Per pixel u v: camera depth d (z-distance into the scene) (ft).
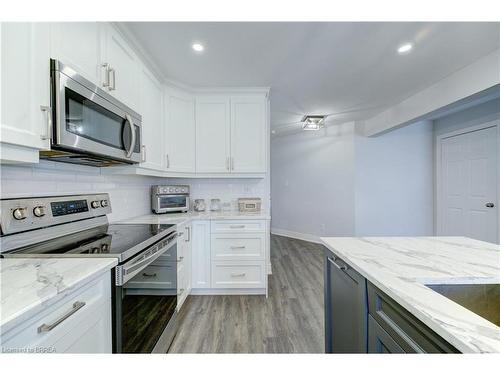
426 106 9.61
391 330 2.63
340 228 15.31
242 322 6.76
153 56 7.02
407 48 6.77
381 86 9.39
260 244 8.40
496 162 10.70
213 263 8.39
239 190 10.39
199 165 9.33
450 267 3.12
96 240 4.52
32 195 4.34
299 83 9.05
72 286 2.53
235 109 9.39
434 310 2.08
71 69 3.75
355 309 3.50
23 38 3.03
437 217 13.85
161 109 8.17
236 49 6.77
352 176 14.67
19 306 2.05
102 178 6.46
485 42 6.50
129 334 3.74
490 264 3.23
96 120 4.42
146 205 9.14
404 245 4.26
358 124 14.56
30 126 3.13
